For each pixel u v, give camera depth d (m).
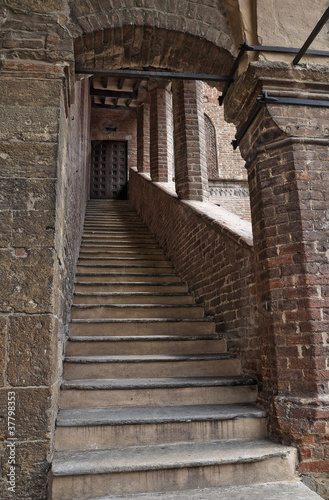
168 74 3.29
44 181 2.74
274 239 3.11
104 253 6.80
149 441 2.86
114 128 13.05
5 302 2.54
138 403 3.30
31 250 2.63
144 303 5.12
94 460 2.54
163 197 7.47
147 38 3.34
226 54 3.39
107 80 10.76
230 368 3.84
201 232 5.16
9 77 2.86
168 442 2.88
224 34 3.38
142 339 4.04
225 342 4.20
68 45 2.97
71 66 2.98
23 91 2.86
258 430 3.01
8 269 2.58
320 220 3.05
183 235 6.01
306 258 2.95
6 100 2.82
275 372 2.97
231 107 3.53
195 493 2.43
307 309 2.88
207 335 4.29
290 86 3.26
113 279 5.75
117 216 10.03
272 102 3.19
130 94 11.82
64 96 3.09
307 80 3.26
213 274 4.65
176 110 6.76
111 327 4.31
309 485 2.65
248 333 3.69
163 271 6.33
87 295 4.96
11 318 2.53
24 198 2.70
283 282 3.00
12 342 2.51
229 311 4.13
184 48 3.48
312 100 3.27
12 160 2.74
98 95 11.65
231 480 2.56
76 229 5.82
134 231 8.64
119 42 3.30
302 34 3.37
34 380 2.49
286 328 2.94
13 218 2.65
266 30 3.30
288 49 3.24
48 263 2.62
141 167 10.69
